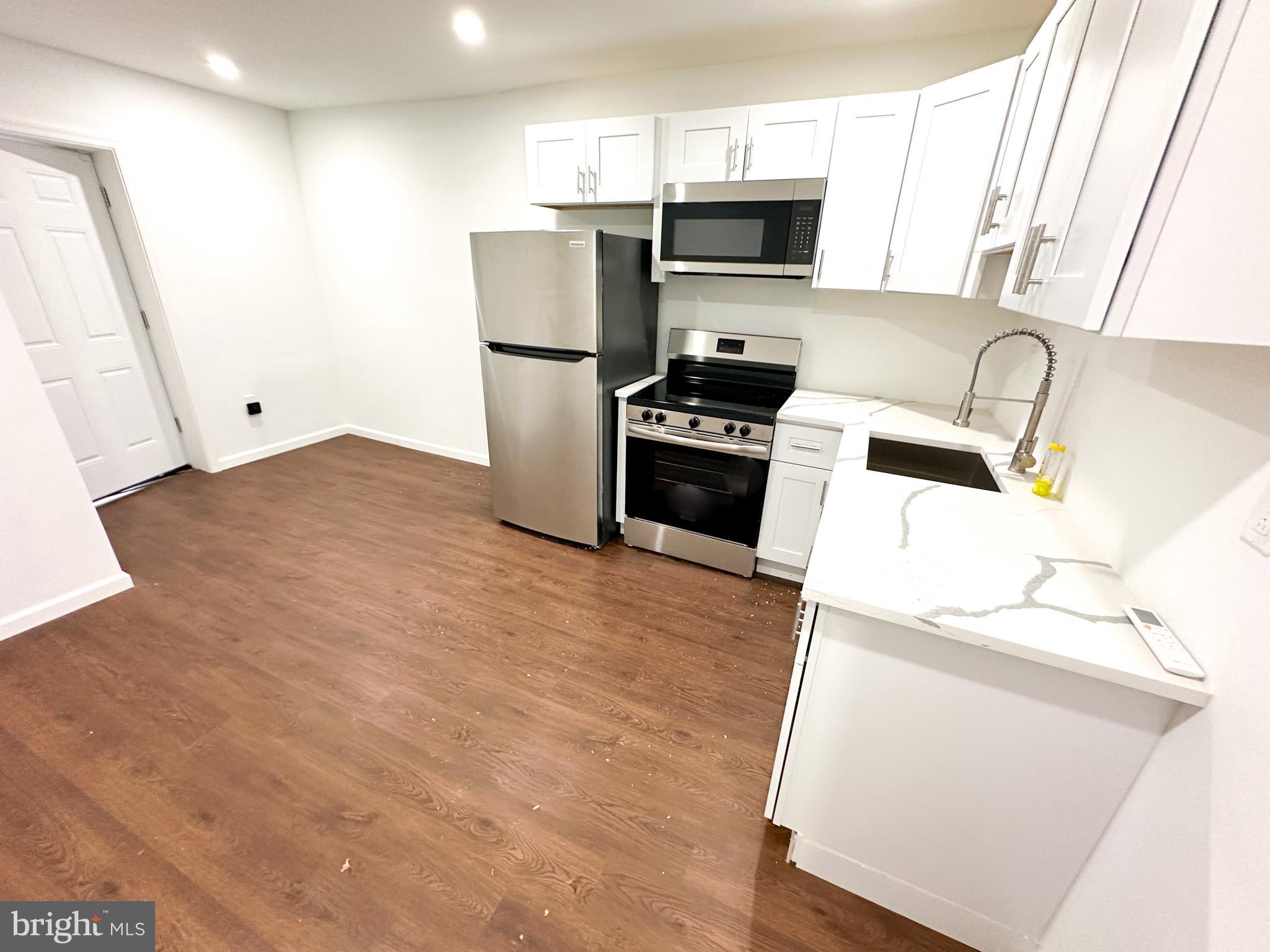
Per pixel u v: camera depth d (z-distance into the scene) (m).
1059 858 1.04
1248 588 0.75
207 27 2.22
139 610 2.25
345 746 1.65
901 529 1.27
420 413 4.16
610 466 2.78
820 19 1.97
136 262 3.14
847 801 1.21
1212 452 0.88
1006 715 1.00
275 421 4.04
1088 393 1.40
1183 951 0.76
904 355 2.50
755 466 2.38
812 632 1.10
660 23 2.05
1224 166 0.60
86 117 2.74
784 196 2.15
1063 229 0.96
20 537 2.06
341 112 3.54
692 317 2.89
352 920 1.21
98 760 1.57
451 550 2.83
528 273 2.46
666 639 2.18
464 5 1.95
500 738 1.69
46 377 2.89
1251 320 0.60
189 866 1.31
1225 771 0.75
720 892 1.29
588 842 1.39
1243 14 0.57
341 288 4.09
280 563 2.65
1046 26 1.28
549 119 2.95
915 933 1.22
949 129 1.79
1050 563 1.14
